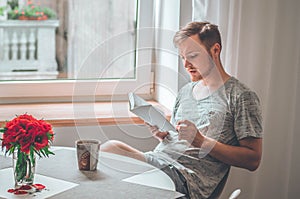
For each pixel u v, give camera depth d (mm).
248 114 2141
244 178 2674
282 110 2689
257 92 2611
